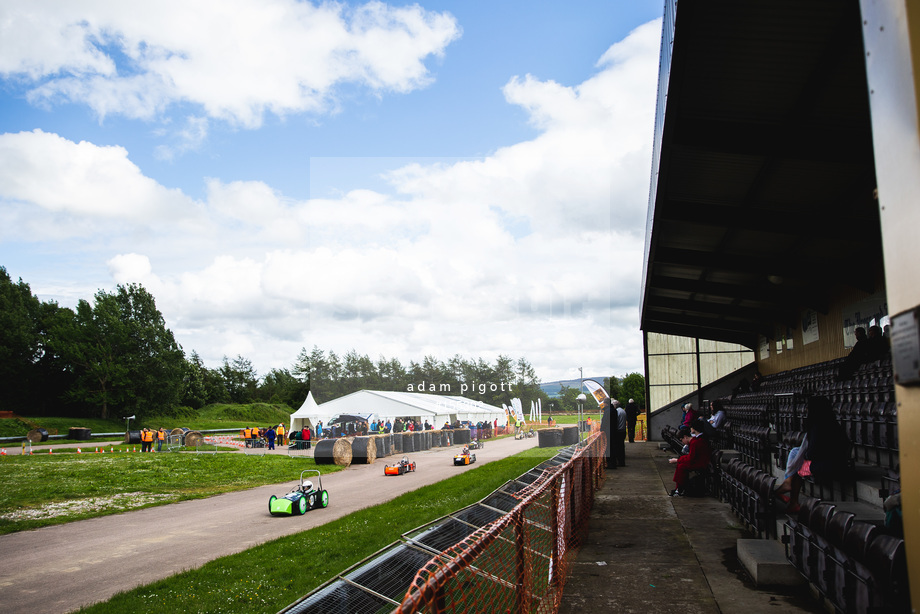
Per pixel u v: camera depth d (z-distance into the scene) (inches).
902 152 65.7
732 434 611.5
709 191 466.9
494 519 205.9
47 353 3157.0
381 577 153.4
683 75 290.2
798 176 422.6
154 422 3161.9
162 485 807.1
